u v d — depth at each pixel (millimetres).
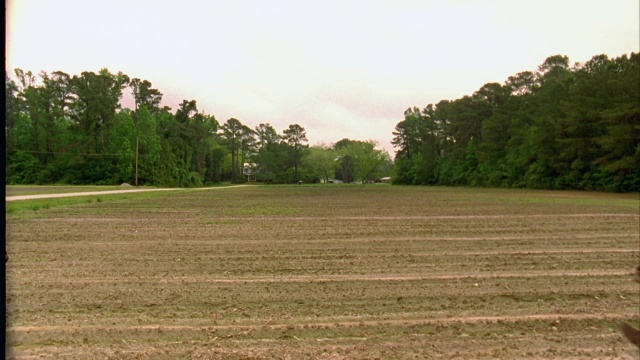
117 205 24719
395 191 58781
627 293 6531
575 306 5918
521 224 15211
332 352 4438
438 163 105500
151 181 83125
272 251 9953
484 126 81750
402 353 4418
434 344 4645
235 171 144625
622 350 4480
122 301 6051
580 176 56688
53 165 75562
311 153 148125
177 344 4605
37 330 4934
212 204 26969
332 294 6477
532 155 66188
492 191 56938
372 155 154875
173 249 10156
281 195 43656
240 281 7203
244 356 4328
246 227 14469
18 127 71875
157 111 107062
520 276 7574
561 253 9695
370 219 17297
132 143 81438
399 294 6488
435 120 109438
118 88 85812
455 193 49625
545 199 33188
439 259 9055
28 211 19656
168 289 6688
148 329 5016
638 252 9781
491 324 5234
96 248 10219
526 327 5133
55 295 6297
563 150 58250
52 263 8492
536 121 62750
